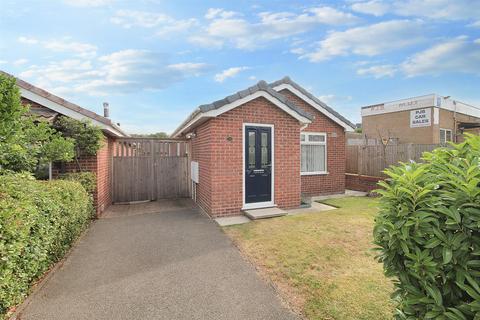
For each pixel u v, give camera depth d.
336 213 6.73
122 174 9.02
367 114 21.95
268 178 7.23
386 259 1.84
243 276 3.49
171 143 9.72
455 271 1.49
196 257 4.15
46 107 5.91
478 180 1.41
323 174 10.09
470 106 21.62
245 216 6.68
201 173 7.82
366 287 3.09
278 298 2.94
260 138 7.11
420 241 1.60
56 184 4.16
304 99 9.81
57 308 2.81
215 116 6.44
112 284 3.32
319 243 4.54
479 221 1.39
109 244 4.78
